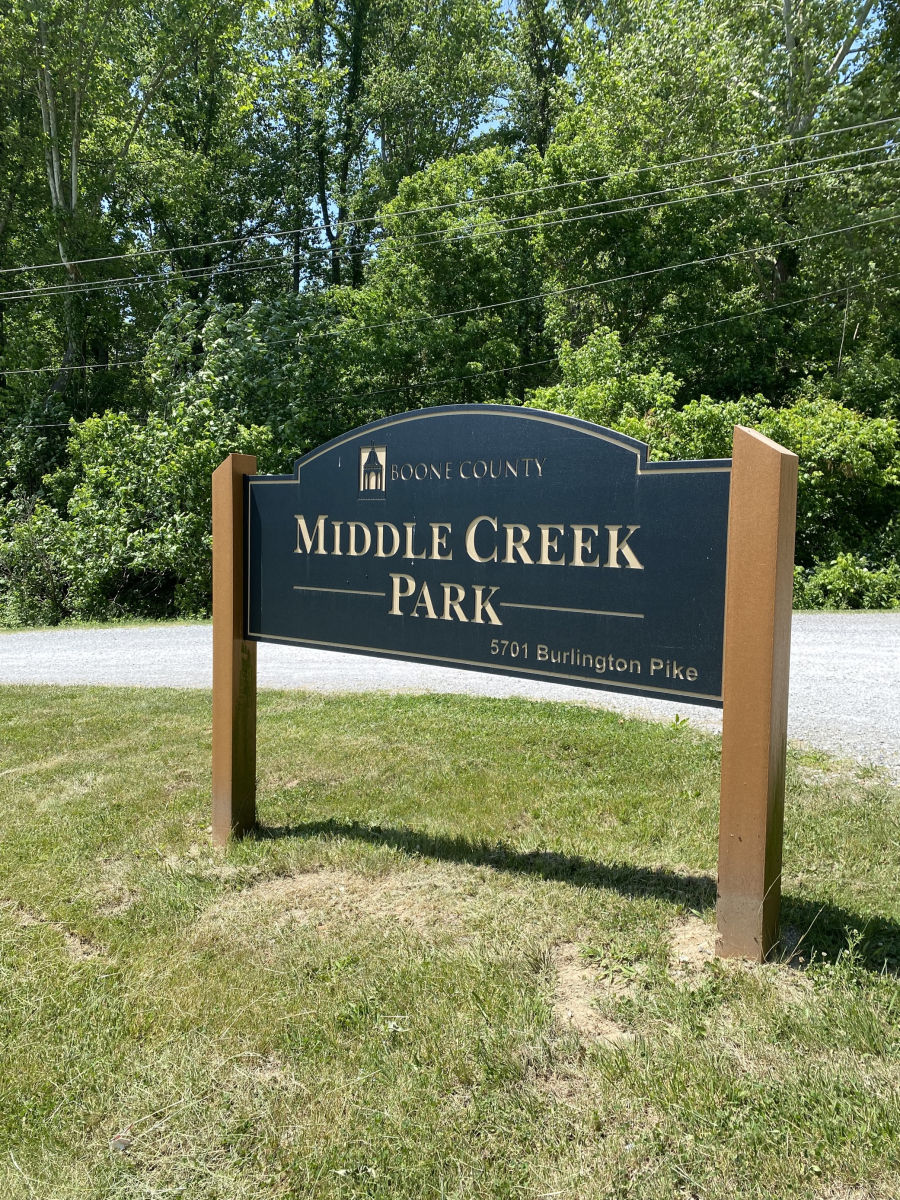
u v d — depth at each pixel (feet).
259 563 14.64
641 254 76.07
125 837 14.52
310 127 108.37
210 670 33.37
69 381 83.76
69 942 10.94
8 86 79.71
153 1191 6.89
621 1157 7.00
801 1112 7.34
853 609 52.85
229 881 12.57
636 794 15.98
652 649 10.81
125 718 23.88
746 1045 8.27
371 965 10.02
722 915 10.02
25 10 74.74
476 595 12.48
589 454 11.28
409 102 105.50
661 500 10.68
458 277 82.43
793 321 80.43
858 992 9.02
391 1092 7.88
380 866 12.88
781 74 79.56
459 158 88.38
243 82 87.66
